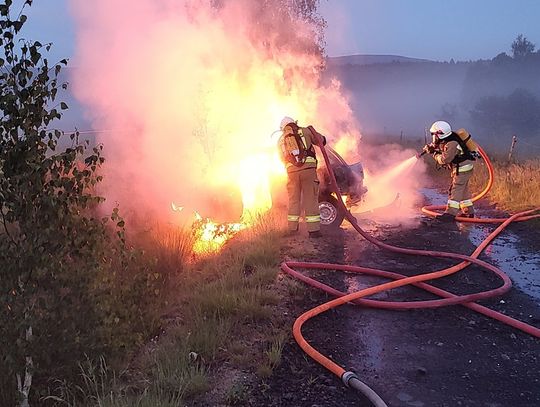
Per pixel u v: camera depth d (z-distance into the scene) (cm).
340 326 442
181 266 579
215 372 362
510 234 739
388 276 547
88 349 335
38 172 296
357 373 368
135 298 411
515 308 482
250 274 552
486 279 557
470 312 473
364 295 478
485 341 418
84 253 334
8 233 298
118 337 359
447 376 364
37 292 309
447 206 827
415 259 622
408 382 356
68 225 317
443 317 462
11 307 296
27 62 283
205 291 481
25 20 278
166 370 353
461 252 653
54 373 327
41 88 289
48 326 311
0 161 291
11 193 292
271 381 352
